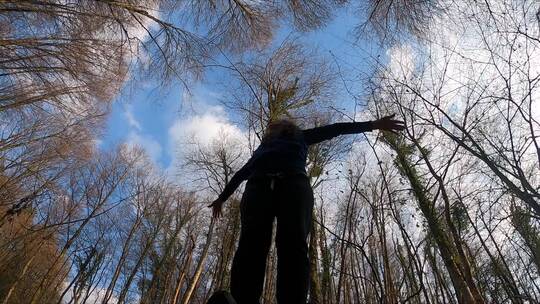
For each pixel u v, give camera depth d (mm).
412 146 7570
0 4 8289
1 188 12914
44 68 8891
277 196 2189
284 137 2457
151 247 25266
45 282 24156
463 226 8086
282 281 2010
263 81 11375
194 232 22750
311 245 8438
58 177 13820
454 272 7273
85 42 9102
